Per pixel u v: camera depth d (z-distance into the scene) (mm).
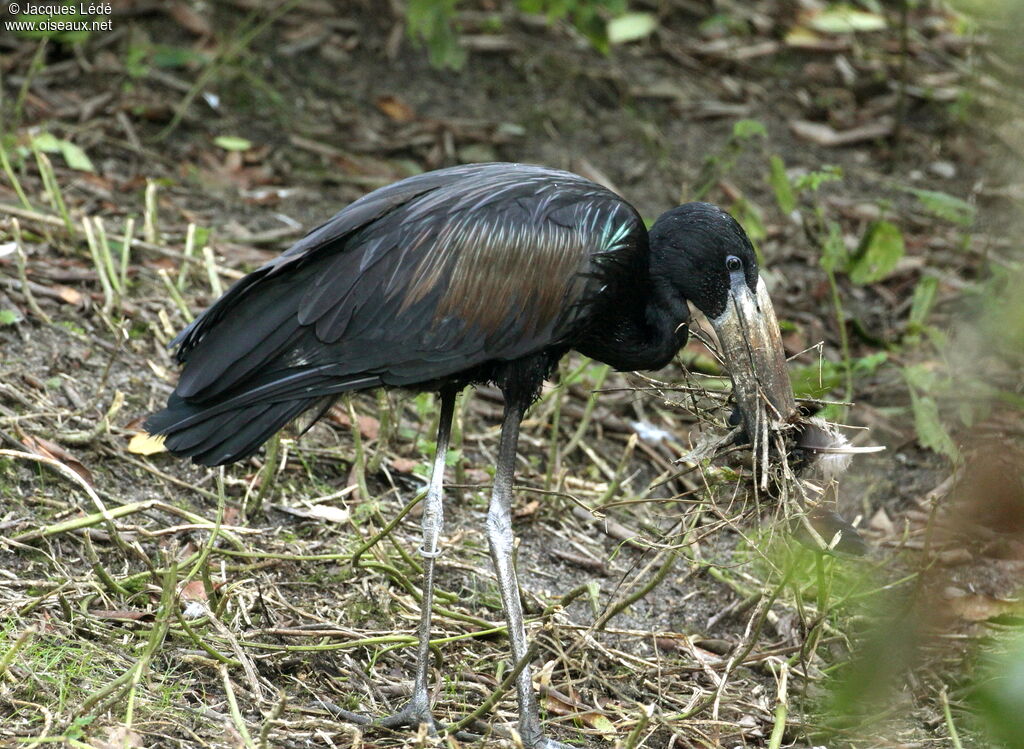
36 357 10766
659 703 8547
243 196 13961
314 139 15180
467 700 8398
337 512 10023
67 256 12141
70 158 13305
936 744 8234
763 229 14352
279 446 10586
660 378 12602
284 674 8305
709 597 10164
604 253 8172
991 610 9250
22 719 7227
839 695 4738
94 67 15055
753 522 8789
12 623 7949
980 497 4906
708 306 8742
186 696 7777
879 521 11281
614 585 10133
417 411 11625
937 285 13766
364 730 7789
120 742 6988
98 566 8383
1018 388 12445
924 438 11797
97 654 7926
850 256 14008
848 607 9516
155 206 12664
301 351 7855
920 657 8258
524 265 7949
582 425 11445
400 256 7855
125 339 10789
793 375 12250
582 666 8859
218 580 8961
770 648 9391
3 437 9633
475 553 10070
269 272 7750
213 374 7773
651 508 11148
